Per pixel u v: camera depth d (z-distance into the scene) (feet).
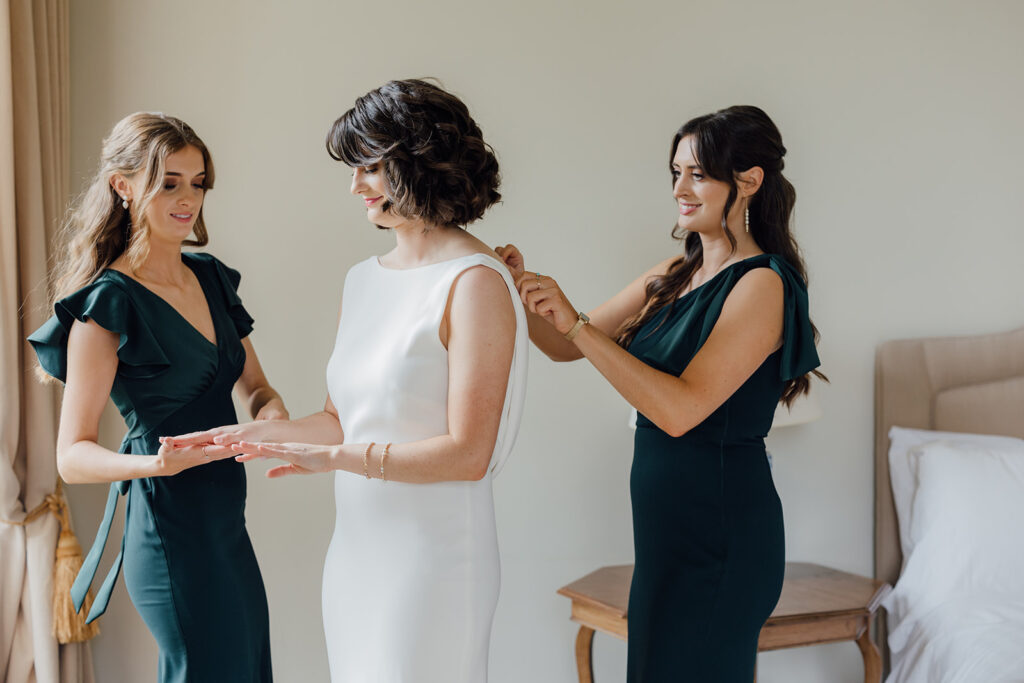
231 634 6.58
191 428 6.59
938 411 10.99
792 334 6.42
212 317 6.93
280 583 9.61
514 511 10.11
